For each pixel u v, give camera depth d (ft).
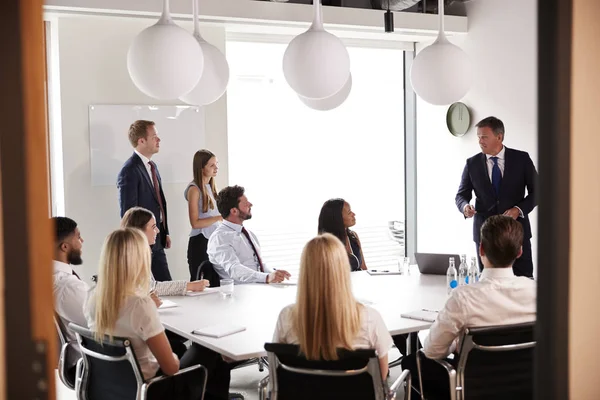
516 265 19.21
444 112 26.35
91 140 21.07
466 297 10.22
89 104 20.99
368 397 9.32
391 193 28.89
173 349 13.69
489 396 10.17
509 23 23.35
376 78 28.60
